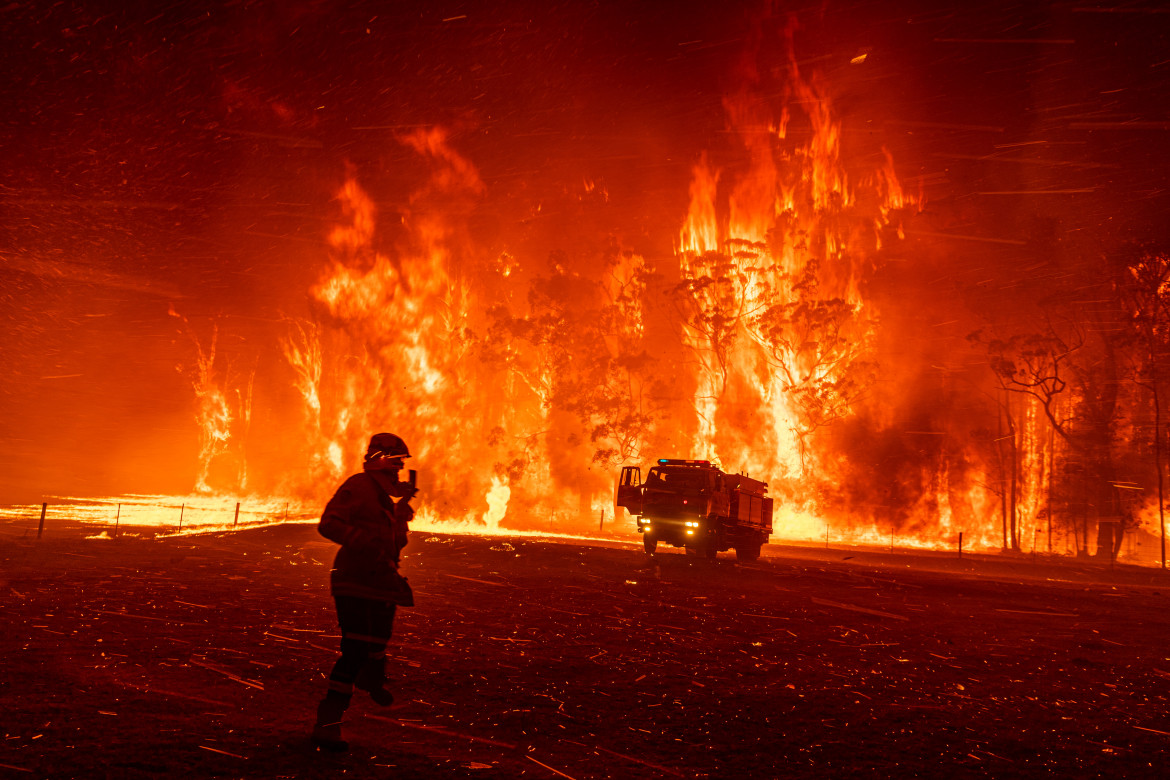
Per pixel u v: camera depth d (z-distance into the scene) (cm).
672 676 766
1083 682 864
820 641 1048
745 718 621
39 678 611
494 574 1705
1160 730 660
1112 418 5062
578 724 577
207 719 530
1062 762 553
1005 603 1758
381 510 539
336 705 488
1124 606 1888
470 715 586
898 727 622
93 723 504
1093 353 5309
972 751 567
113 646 745
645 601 1370
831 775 496
